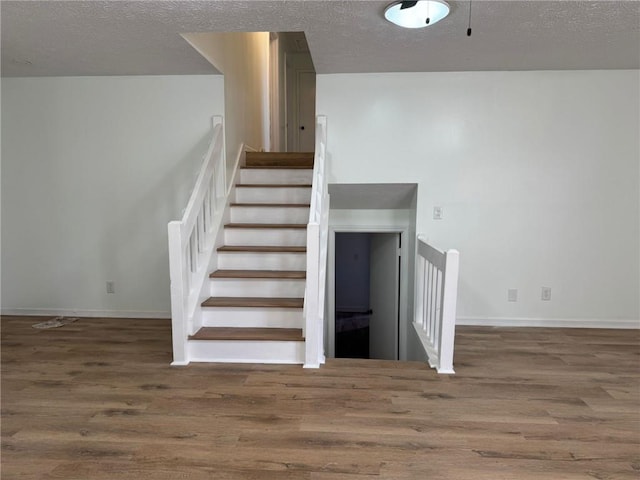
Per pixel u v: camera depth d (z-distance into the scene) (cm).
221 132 375
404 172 384
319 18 250
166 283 399
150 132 385
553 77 366
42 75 379
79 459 185
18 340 338
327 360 295
